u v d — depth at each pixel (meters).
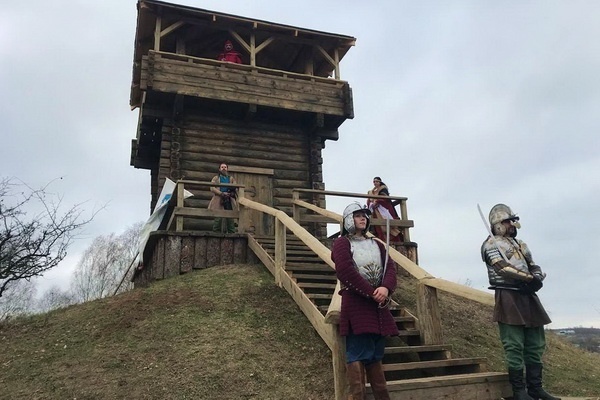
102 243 34.91
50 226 8.23
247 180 12.85
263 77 12.73
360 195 10.05
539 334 4.54
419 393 4.33
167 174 12.13
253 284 7.50
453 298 9.06
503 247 4.57
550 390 5.88
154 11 12.36
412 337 6.04
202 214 9.09
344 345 4.43
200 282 7.67
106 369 5.25
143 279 10.45
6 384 5.09
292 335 6.05
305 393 4.91
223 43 14.65
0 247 7.66
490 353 6.72
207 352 5.50
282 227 7.55
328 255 5.20
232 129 13.18
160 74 11.73
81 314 6.91
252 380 5.06
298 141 13.86
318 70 15.91
